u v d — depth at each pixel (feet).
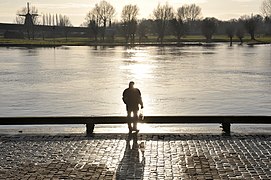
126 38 527.81
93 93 115.96
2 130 56.29
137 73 175.22
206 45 481.46
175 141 49.32
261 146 46.62
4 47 434.30
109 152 44.45
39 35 634.02
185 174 36.88
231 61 240.53
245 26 561.43
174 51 359.05
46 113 86.58
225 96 109.29
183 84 136.36
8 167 39.29
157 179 35.58
